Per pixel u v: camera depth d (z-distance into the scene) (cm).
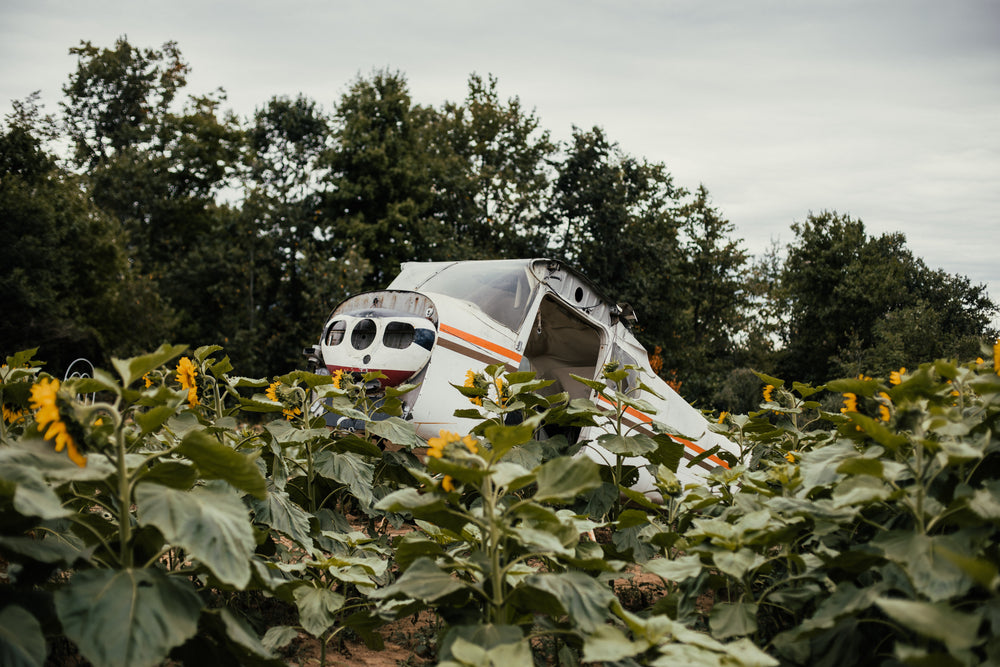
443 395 801
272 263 2905
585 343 1073
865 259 4106
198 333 3022
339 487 524
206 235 3186
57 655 370
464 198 3136
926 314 3231
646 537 448
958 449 296
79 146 4616
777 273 5194
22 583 302
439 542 410
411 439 535
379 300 879
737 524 367
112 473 281
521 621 348
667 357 2922
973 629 229
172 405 304
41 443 288
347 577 393
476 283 930
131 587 262
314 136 3400
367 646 427
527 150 3247
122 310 2658
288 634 381
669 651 265
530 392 579
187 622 265
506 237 2931
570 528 346
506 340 877
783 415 695
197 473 309
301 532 422
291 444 483
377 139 3003
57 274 2461
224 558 267
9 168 2645
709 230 3975
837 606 309
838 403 1912
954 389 391
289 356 2764
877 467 310
